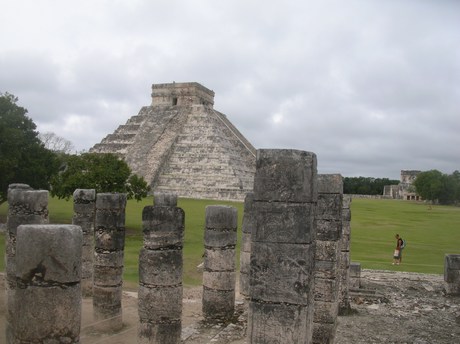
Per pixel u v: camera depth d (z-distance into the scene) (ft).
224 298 51.57
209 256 51.93
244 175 249.14
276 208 25.50
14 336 24.07
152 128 272.72
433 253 103.86
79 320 24.66
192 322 50.65
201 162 245.65
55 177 111.75
